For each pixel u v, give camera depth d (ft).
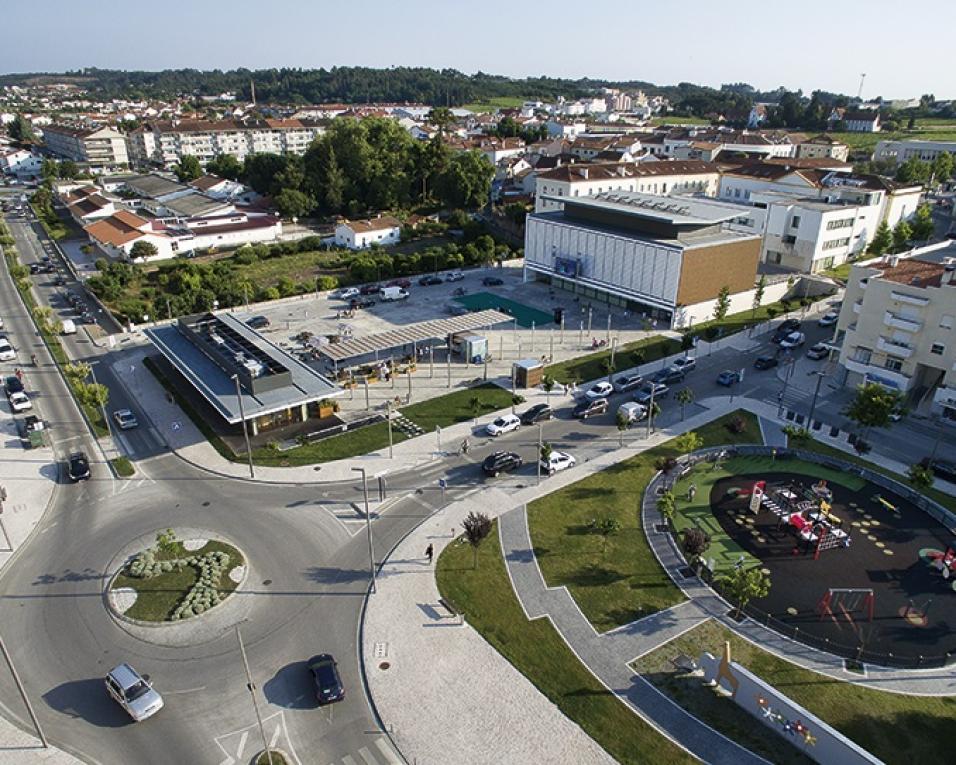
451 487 172.86
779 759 101.50
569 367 252.62
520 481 175.94
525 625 127.24
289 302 333.42
